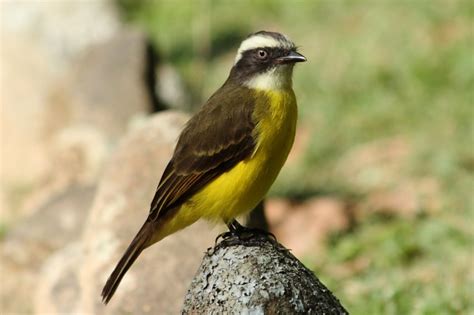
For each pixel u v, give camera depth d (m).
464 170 15.74
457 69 19.05
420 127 17.72
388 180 16.27
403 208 15.09
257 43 9.30
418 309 11.95
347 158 17.53
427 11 21.52
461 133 17.03
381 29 21.39
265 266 7.35
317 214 15.22
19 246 14.39
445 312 11.80
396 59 20.17
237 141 8.84
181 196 8.95
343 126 18.53
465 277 12.56
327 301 7.41
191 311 7.41
